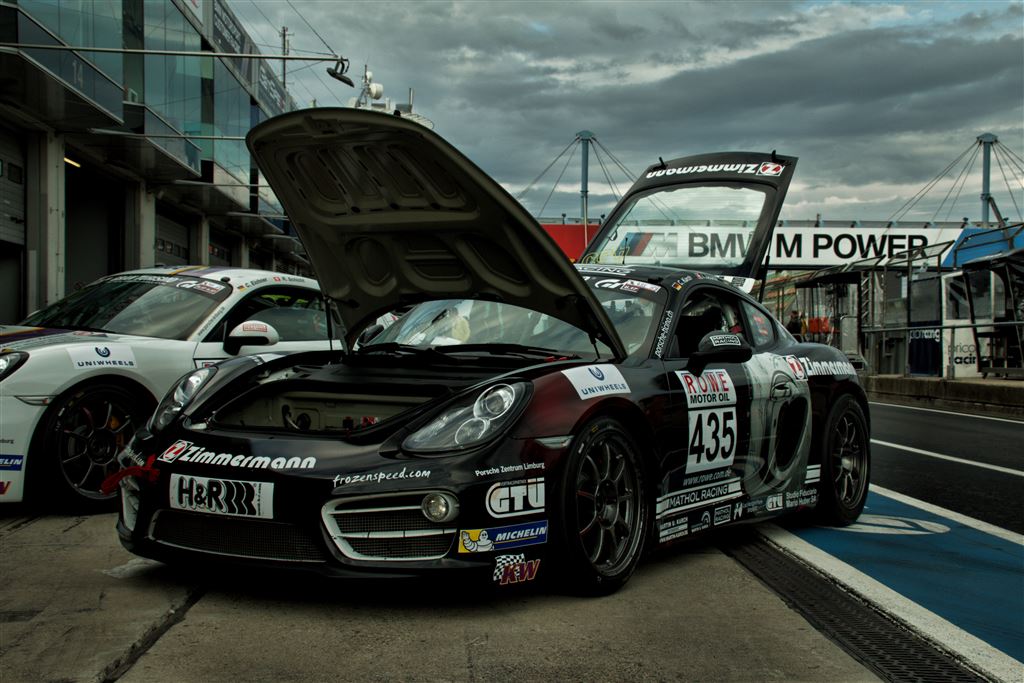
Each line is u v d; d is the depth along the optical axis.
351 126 3.31
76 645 2.70
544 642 2.82
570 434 3.17
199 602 3.14
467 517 2.93
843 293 20.41
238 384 3.72
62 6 14.09
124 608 3.06
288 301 6.06
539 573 3.12
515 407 3.13
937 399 15.06
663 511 3.63
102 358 4.73
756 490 4.25
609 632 2.94
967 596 3.53
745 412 4.15
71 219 20.05
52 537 4.11
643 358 3.79
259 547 3.03
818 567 3.88
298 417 3.74
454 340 4.20
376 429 3.13
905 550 4.29
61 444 4.57
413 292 4.12
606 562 3.38
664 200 8.92
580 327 3.78
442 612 3.08
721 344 3.85
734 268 8.38
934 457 7.79
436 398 3.25
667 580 3.61
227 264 30.36
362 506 2.93
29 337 4.91
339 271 4.18
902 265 17.50
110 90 15.80
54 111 15.41
